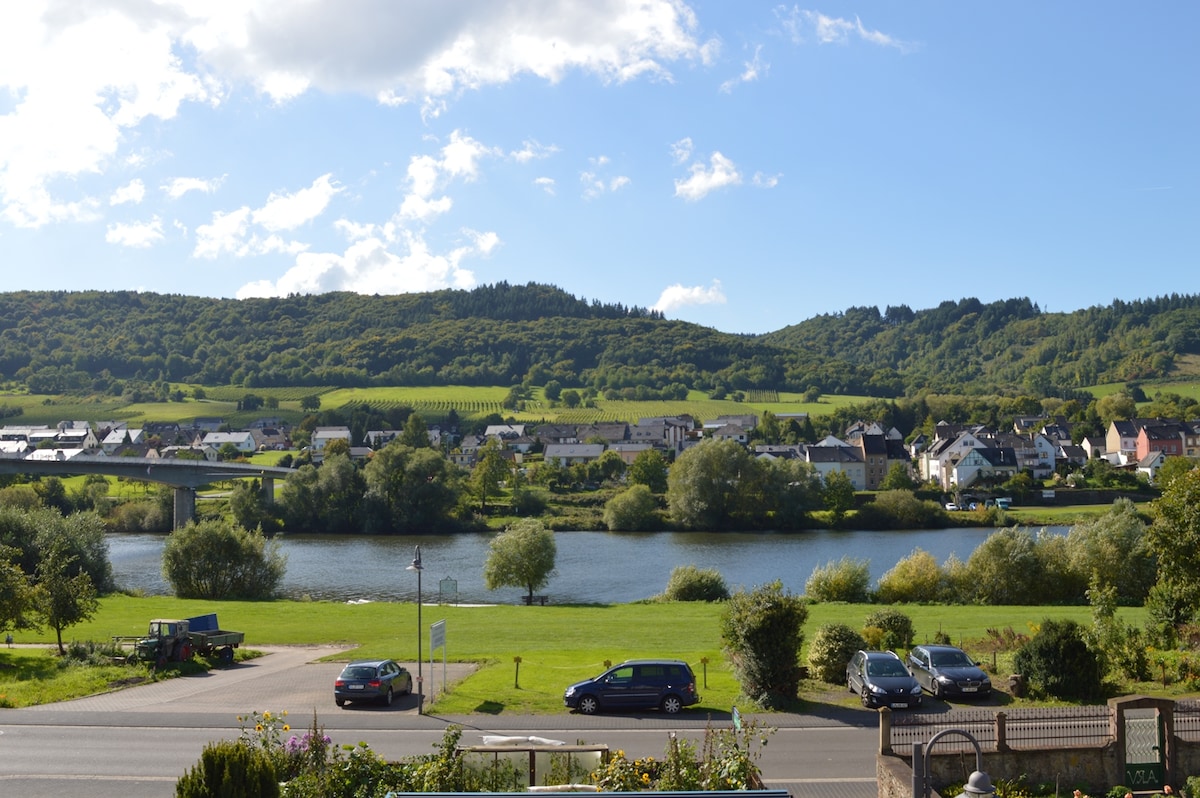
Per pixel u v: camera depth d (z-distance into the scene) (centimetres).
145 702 3195
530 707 2992
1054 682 3002
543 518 12988
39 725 2817
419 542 11419
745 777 1692
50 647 4503
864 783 2184
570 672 3616
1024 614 5212
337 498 12800
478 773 1805
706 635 4678
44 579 4284
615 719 2834
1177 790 2112
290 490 12838
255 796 1477
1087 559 5953
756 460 12562
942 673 3058
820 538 11169
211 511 13662
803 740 2573
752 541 10950
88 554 6919
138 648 3941
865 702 2969
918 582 6144
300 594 7625
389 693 3073
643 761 1825
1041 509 13488
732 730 1928
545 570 6994
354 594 7688
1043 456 17062
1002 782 2108
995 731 2236
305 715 2923
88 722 2856
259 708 3050
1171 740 2153
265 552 7244
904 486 14962
